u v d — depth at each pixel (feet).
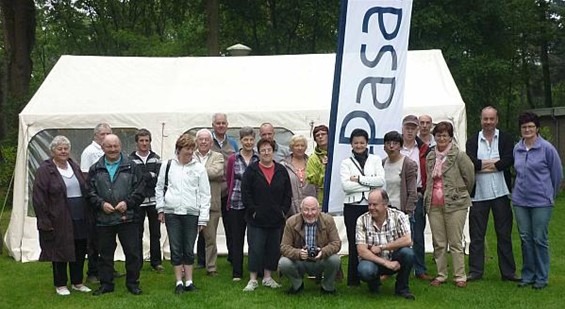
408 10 21.33
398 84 21.47
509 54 70.03
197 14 75.72
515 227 36.14
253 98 29.99
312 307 19.75
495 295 21.04
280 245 21.29
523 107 85.61
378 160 21.39
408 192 21.93
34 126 28.89
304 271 21.06
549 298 20.62
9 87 57.57
